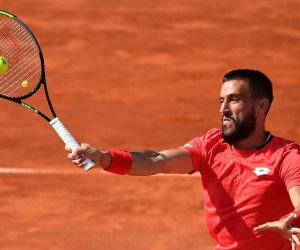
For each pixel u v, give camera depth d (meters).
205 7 95.00
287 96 67.62
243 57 78.69
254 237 20.47
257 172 20.34
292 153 20.25
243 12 93.62
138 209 43.09
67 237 39.09
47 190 45.50
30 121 58.84
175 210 42.91
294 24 89.94
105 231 39.97
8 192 45.16
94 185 46.41
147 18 89.81
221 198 20.84
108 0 95.38
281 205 20.48
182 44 81.62
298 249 34.12
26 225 40.56
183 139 56.66
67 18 88.50
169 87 69.25
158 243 38.38
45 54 77.06
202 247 37.84
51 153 51.94
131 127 58.72
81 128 58.09
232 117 20.58
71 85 68.62
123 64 75.12
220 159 20.95
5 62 25.83
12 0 94.50
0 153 51.69
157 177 47.62
